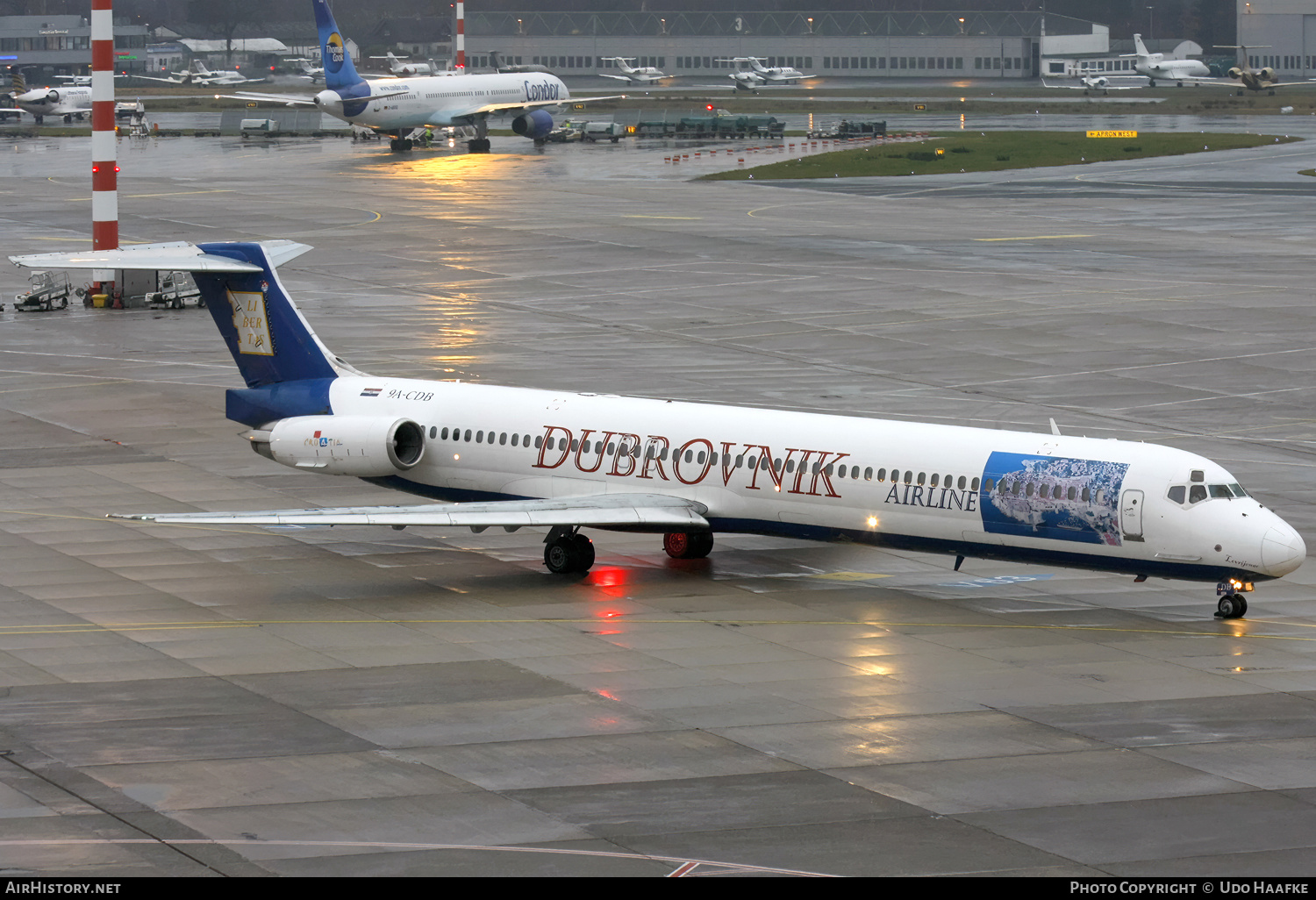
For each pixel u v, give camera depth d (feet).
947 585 474.90
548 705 360.48
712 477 475.72
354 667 390.83
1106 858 276.00
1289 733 343.46
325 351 535.19
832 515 460.96
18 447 647.15
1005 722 350.02
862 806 300.20
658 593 464.65
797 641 413.80
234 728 343.87
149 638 414.41
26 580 471.62
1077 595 464.24
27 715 351.87
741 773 317.63
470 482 512.63
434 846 280.10
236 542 522.06
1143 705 362.33
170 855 274.98
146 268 502.79
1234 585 428.56
